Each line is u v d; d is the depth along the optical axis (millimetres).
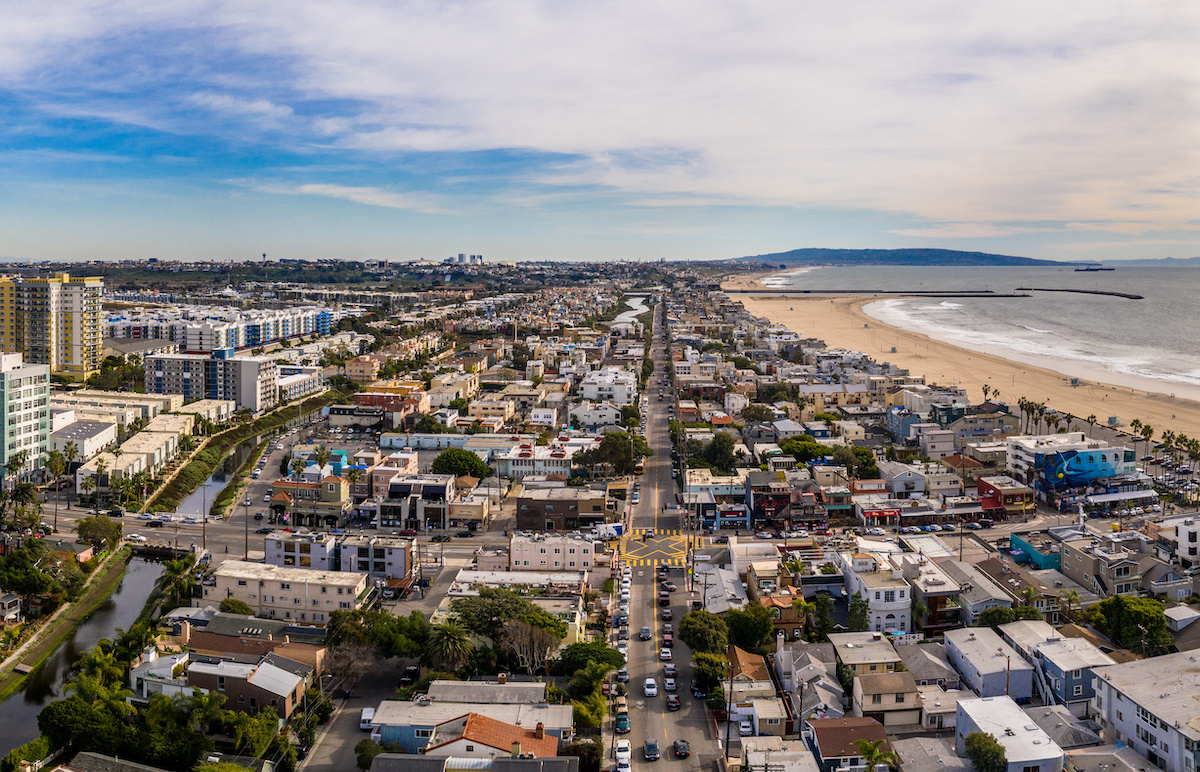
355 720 146500
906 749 129500
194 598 189250
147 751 133250
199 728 142125
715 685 154250
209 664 152250
